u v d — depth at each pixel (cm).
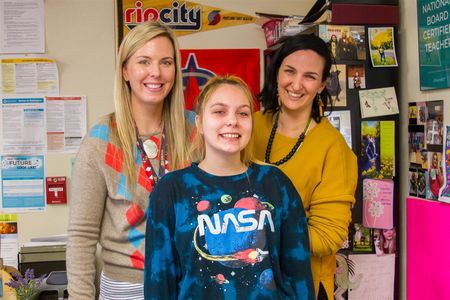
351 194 165
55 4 266
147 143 158
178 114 160
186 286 124
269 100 181
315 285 165
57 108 269
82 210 150
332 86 224
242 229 126
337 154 164
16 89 266
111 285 155
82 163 151
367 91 228
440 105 212
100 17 269
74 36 268
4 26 264
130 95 158
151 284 126
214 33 276
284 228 133
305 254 135
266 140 178
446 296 207
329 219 158
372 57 227
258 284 124
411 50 233
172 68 156
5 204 268
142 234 151
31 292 221
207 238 125
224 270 124
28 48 265
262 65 278
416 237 228
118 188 151
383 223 231
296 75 165
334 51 223
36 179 269
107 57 271
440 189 211
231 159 133
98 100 271
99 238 158
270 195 133
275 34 253
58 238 263
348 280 229
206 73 276
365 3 226
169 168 158
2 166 267
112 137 153
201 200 129
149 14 270
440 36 210
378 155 231
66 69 269
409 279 234
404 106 240
